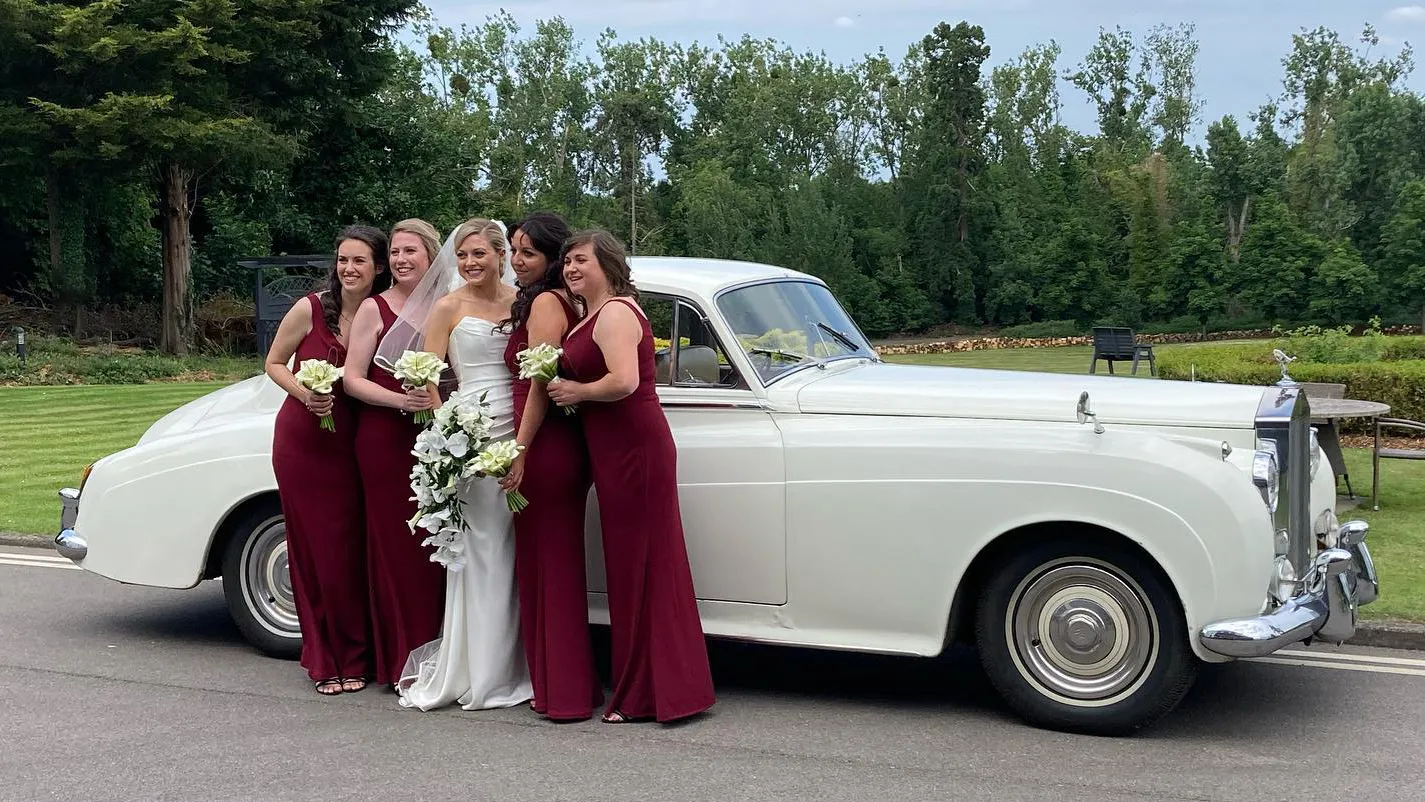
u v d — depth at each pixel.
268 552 5.77
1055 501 4.50
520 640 5.07
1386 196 63.41
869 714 4.91
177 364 27.38
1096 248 62.44
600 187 93.38
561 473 4.76
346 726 4.75
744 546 4.95
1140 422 4.83
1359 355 15.55
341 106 35.66
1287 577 4.62
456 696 4.99
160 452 5.85
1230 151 65.56
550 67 93.00
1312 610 4.48
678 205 78.06
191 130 27.97
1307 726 4.71
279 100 33.69
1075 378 5.37
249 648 5.98
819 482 4.82
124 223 37.75
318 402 4.95
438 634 5.24
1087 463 4.48
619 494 4.68
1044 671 4.66
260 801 3.96
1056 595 4.63
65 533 6.04
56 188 32.06
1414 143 63.72
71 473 11.27
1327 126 74.88
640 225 79.88
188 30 27.62
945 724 4.77
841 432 4.87
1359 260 54.91
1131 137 92.88
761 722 4.80
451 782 4.12
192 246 38.34
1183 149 88.56
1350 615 4.77
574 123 91.56
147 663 5.68
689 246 71.06
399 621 5.18
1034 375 5.47
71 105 28.72
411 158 40.91
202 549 5.77
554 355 4.58
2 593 7.11
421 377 4.83
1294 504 4.72
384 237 5.35
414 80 46.59
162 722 4.80
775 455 4.89
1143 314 60.97
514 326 4.90
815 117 80.81
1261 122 76.19
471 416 4.76
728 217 69.69
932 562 4.69
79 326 32.72
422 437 4.79
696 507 5.00
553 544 4.81
